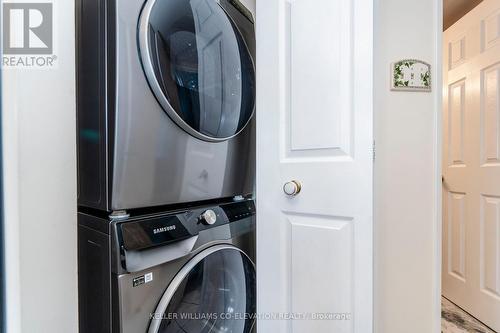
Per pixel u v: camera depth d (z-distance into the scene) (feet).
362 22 2.78
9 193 1.80
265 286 3.40
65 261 2.21
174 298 2.73
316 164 3.04
